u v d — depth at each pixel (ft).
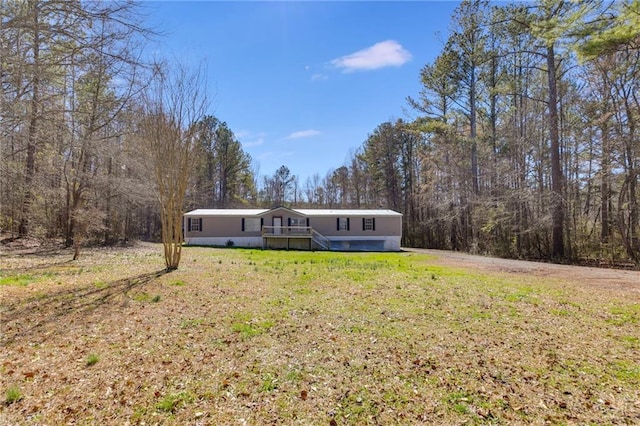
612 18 28.45
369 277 32.53
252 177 152.87
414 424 9.37
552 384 11.59
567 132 59.11
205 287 25.98
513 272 38.19
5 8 19.69
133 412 9.76
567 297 24.32
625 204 50.08
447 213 84.23
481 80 76.84
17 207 49.14
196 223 83.76
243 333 16.24
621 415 9.75
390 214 87.56
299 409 10.05
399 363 13.16
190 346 14.56
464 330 17.06
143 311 19.30
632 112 48.24
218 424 9.29
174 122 31.86
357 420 9.54
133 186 58.70
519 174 65.92
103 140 46.19
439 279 31.83
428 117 87.35
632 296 24.75
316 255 59.36
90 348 14.06
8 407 9.89
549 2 49.57
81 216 43.55
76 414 9.62
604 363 13.25
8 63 20.24
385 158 119.03
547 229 60.29
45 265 34.81
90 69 22.82
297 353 14.05
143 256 46.96
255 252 63.26
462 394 10.93
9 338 14.80
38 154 38.50
